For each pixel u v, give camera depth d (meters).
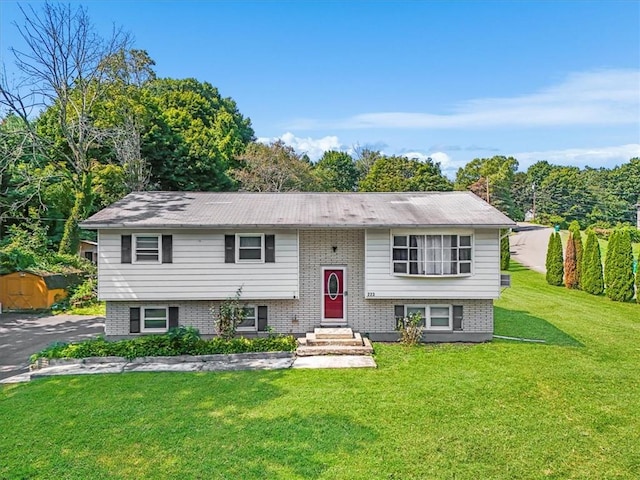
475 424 9.16
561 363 13.16
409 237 15.34
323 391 10.94
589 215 84.44
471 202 17.52
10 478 7.24
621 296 23.42
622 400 10.44
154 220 15.02
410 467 7.55
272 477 7.22
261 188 45.03
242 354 13.83
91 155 34.62
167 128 39.69
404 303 15.83
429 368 12.70
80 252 30.48
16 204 28.02
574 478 7.28
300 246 16.05
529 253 43.12
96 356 13.58
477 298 15.34
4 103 26.92
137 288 15.12
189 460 7.76
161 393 10.89
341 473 7.34
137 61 38.34
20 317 20.89
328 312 16.03
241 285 15.32
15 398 10.70
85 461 7.75
